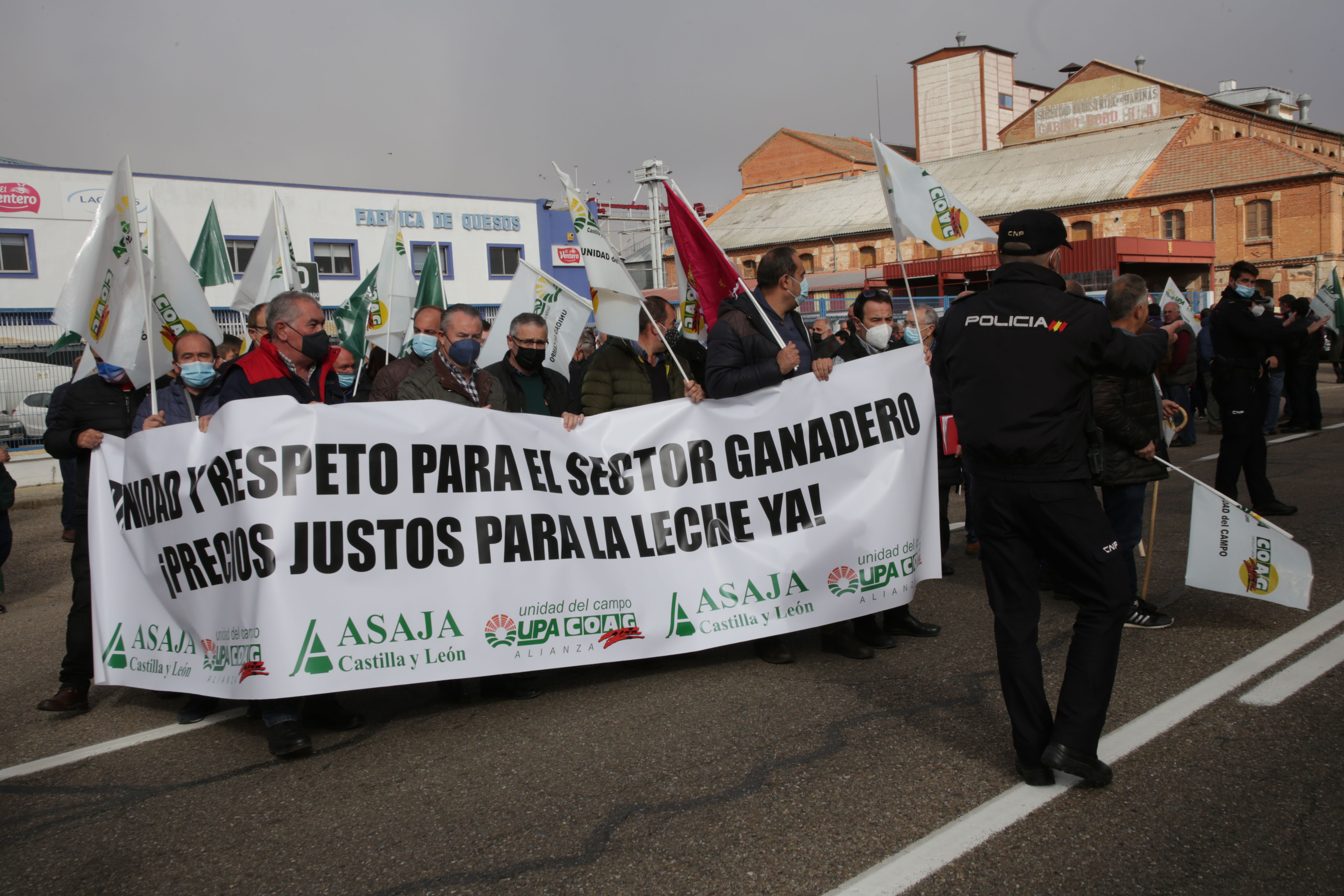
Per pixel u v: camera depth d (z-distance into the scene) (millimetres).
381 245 33344
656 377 5340
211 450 4082
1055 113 50344
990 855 2828
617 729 4004
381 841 3145
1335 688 3926
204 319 5562
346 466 4062
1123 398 4762
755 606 4570
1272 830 2885
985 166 48031
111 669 4363
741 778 3447
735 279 4820
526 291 7676
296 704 3998
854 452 4703
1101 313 3154
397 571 4066
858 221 48688
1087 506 3162
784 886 2727
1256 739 3506
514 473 4312
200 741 4195
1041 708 3273
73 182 27750
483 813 3301
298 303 4219
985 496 3297
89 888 2953
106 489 4449
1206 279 40219
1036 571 3324
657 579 4469
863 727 3859
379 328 8875
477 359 4887
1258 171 38906
